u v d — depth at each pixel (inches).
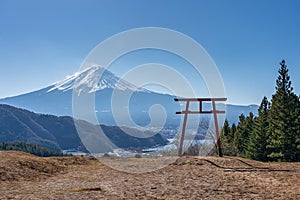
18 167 402.6
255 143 1300.4
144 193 287.3
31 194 283.3
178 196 274.4
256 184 319.9
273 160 1203.2
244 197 266.4
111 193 287.7
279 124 1063.6
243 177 360.8
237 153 1053.2
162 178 367.2
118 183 341.1
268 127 1263.5
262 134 1285.7
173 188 307.3
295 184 316.8
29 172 394.3
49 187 320.5
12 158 444.8
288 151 1045.8
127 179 367.6
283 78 1090.1
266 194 275.9
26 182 347.9
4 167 386.9
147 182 342.6
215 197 268.5
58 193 287.6
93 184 336.8
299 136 1036.5
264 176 364.8
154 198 268.2
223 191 289.9
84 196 274.4
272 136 1131.3
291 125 1047.0
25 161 437.4
